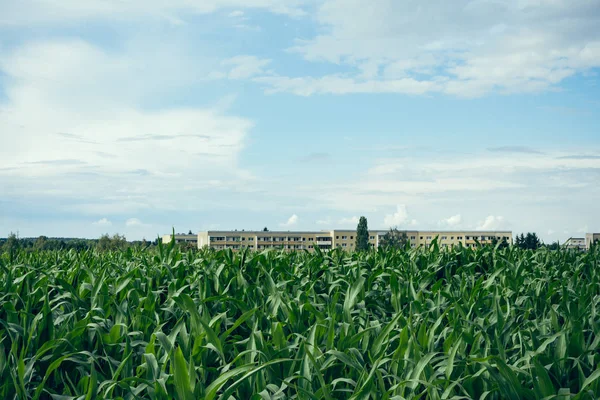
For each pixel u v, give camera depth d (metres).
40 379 3.20
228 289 4.71
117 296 4.61
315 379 2.83
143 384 2.74
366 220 77.31
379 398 2.59
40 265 6.34
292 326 3.72
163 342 2.92
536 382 2.58
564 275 6.05
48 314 3.47
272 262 6.18
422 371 2.77
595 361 3.03
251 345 3.02
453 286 5.68
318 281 5.52
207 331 3.01
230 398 2.55
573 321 3.23
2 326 3.80
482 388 2.75
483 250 7.07
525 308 4.41
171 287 4.74
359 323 3.87
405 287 4.97
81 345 3.47
